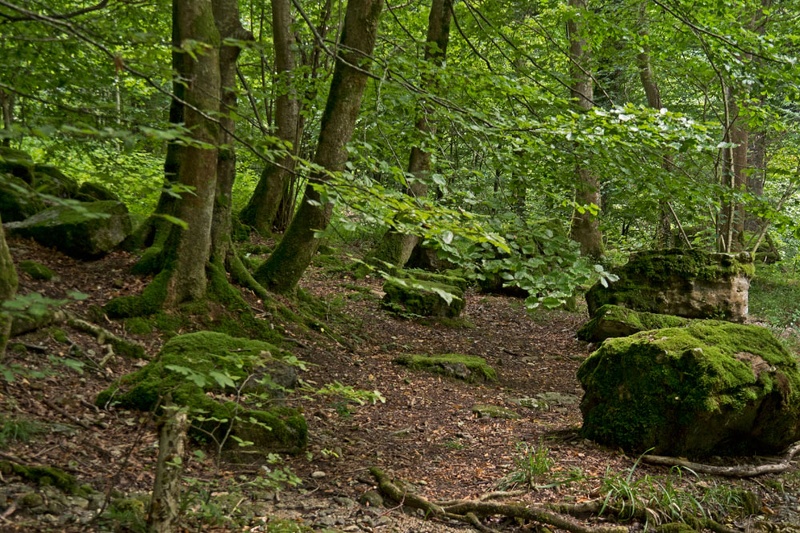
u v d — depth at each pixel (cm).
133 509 383
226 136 878
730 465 620
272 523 410
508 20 1267
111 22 385
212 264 855
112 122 340
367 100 1049
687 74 1331
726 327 681
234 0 826
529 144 682
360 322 1055
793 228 884
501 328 1264
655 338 648
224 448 519
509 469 579
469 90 806
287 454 545
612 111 686
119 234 858
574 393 939
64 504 383
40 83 676
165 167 853
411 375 884
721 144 691
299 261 980
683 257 1164
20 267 734
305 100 981
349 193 413
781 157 1722
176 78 334
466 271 491
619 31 1077
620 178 745
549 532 466
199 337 636
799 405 625
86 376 602
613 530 466
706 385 592
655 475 578
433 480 550
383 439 641
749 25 1267
